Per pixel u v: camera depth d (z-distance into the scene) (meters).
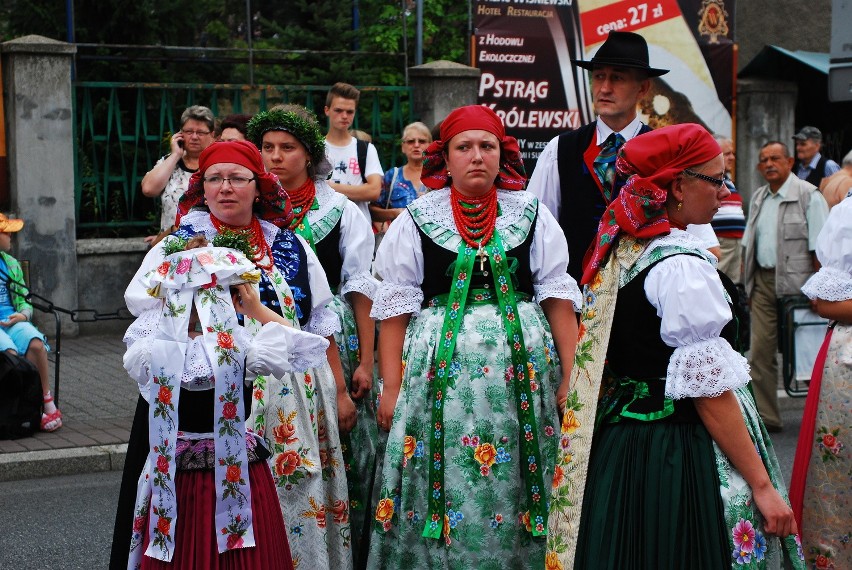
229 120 5.88
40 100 10.77
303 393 4.22
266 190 4.20
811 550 4.30
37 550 5.62
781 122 14.20
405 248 4.19
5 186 10.91
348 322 4.73
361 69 12.89
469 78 12.16
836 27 7.42
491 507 4.02
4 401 7.43
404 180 8.87
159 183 8.63
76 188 11.25
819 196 8.28
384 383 4.27
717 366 3.20
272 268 4.15
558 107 12.77
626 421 3.38
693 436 3.30
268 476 3.76
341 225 4.70
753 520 3.28
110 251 11.30
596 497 3.37
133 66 11.95
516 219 4.19
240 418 3.58
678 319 3.21
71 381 9.24
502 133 4.20
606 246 3.38
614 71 4.86
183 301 3.56
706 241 4.95
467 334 4.06
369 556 4.20
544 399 4.12
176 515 3.55
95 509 6.35
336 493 4.37
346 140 7.82
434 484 4.05
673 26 13.42
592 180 4.95
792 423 8.55
